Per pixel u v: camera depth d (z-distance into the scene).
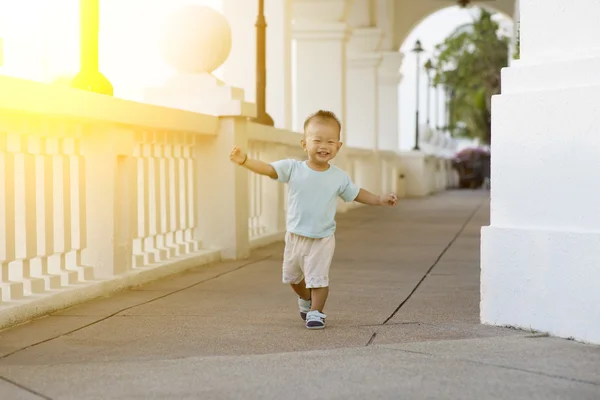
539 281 5.05
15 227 6.08
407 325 5.50
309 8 19.67
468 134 52.84
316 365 4.19
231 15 16.14
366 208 20.89
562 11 5.13
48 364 4.38
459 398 3.58
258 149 11.84
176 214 8.96
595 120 4.82
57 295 6.15
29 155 6.14
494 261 5.34
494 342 4.75
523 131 5.18
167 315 5.94
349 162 21.33
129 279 7.32
